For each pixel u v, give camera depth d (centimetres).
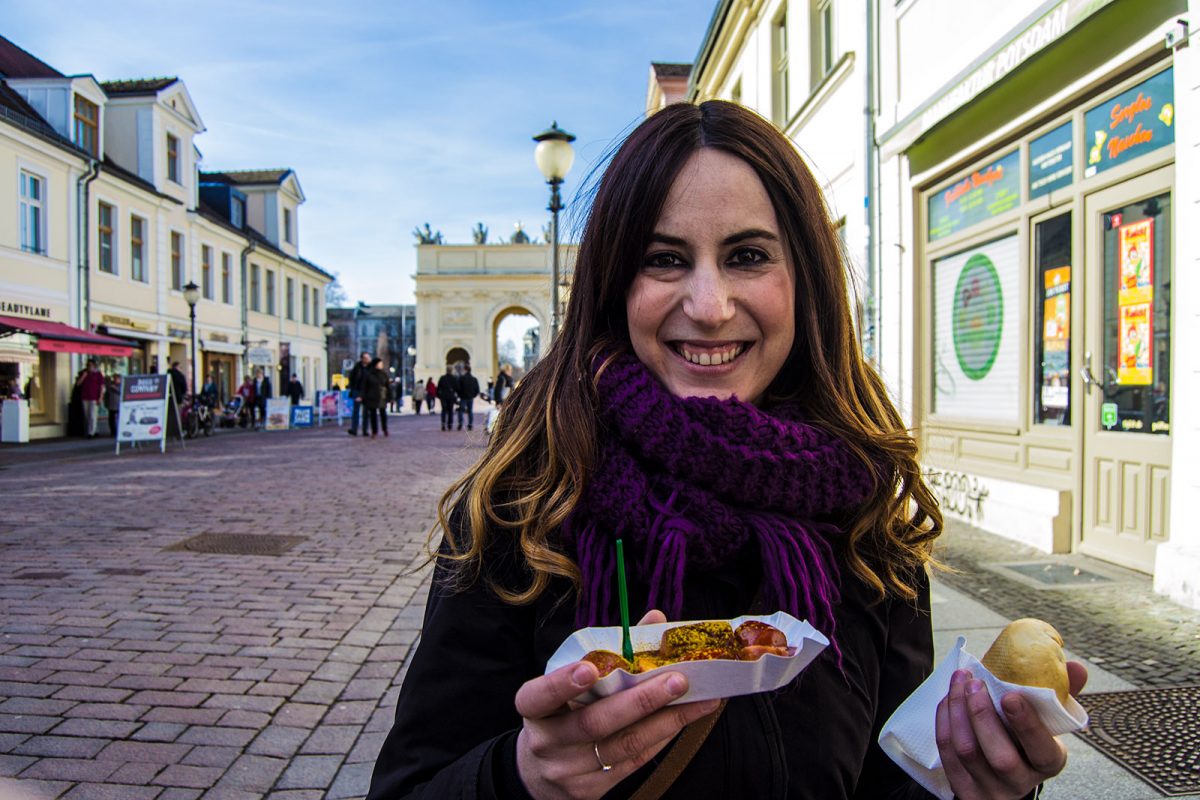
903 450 124
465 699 99
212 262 2914
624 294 119
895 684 118
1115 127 548
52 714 338
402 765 98
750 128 116
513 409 125
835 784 103
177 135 2631
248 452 1684
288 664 402
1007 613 440
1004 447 684
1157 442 509
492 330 5634
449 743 98
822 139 1077
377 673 391
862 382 133
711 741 98
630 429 106
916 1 806
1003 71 628
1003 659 90
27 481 1119
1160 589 472
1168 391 505
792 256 121
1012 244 680
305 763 300
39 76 2162
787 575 102
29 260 1888
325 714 344
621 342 120
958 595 475
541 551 99
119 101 2442
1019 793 86
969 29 708
